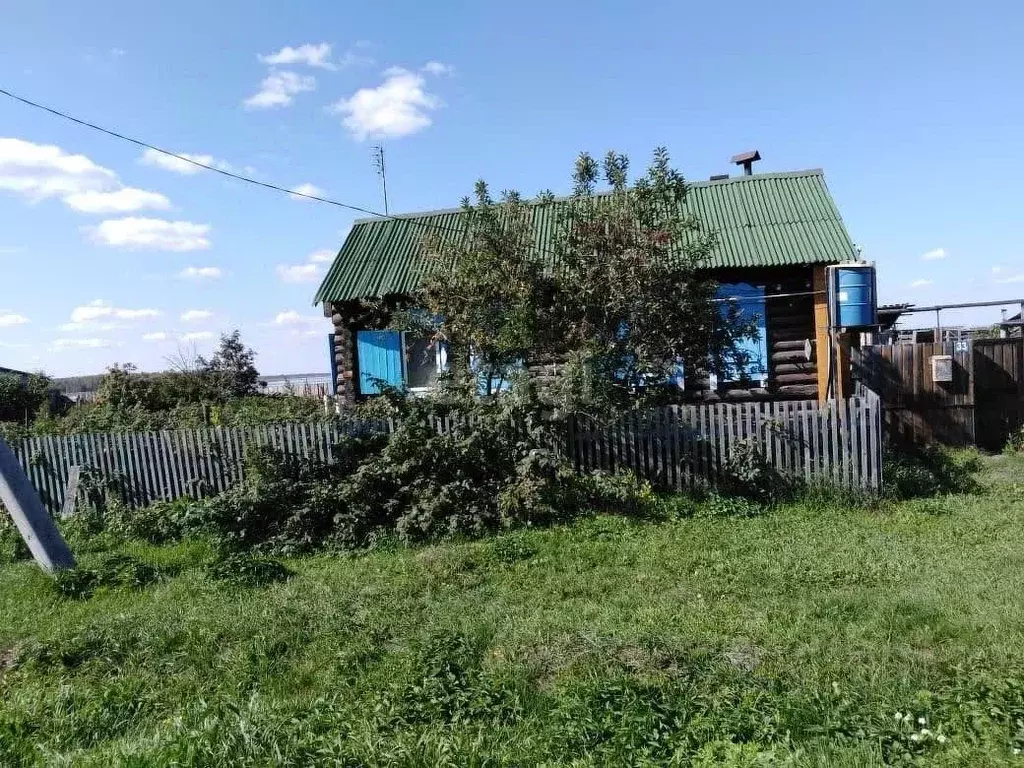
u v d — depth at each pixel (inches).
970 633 191.6
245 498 352.2
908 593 224.2
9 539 375.6
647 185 389.7
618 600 233.8
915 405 513.0
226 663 205.9
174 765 142.2
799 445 359.3
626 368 385.1
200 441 422.0
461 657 190.7
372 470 349.1
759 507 344.5
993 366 516.7
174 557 329.7
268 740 151.3
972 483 380.5
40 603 275.9
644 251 367.6
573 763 140.7
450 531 323.0
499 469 353.1
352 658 200.7
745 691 160.7
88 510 418.9
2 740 167.5
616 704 158.1
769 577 248.8
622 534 309.4
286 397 741.3
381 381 400.8
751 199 543.8
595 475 350.0
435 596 249.6
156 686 196.9
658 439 370.9
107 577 291.4
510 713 163.8
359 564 300.5
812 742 140.0
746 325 409.1
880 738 138.8
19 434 558.9
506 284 390.0
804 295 495.5
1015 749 131.9
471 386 386.6
